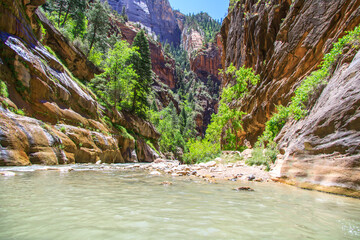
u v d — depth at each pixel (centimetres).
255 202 386
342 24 1168
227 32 3944
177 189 509
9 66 1216
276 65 1797
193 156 2884
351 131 476
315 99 740
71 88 1808
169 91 10862
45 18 2444
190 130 8612
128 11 18838
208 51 15288
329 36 1261
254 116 2138
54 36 2545
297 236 215
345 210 332
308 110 761
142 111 3822
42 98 1405
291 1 1825
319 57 1327
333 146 516
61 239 188
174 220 261
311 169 575
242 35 2967
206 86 14325
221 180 732
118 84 2933
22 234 196
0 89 1064
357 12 1039
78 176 695
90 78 3253
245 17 2852
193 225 243
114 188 487
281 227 245
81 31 4150
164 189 502
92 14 3859
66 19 3981
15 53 1252
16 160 877
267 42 2164
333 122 529
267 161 1001
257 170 942
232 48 3469
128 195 411
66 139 1396
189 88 14012
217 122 2823
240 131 2523
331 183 496
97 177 695
